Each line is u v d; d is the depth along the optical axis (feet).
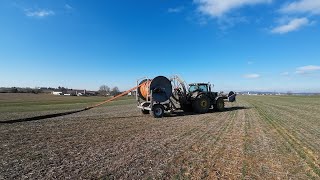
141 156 24.04
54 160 22.85
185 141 30.73
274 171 19.93
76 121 50.60
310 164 21.67
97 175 18.92
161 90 57.06
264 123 46.26
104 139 32.24
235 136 33.83
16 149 27.12
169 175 18.93
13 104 107.96
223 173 19.42
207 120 50.90
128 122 48.73
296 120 50.70
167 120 51.44
